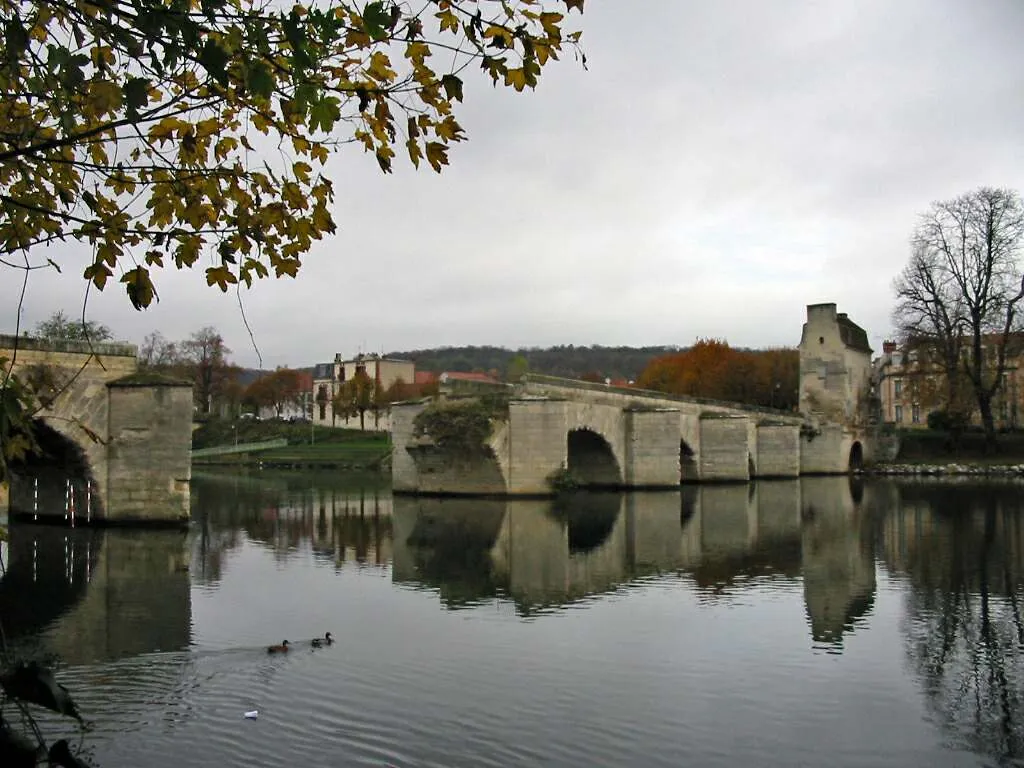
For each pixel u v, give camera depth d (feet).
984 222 236.43
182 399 110.01
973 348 250.78
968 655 55.06
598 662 52.80
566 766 37.73
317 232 21.07
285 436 358.23
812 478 248.52
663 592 74.79
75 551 92.89
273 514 135.64
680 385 360.28
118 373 110.83
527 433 165.58
